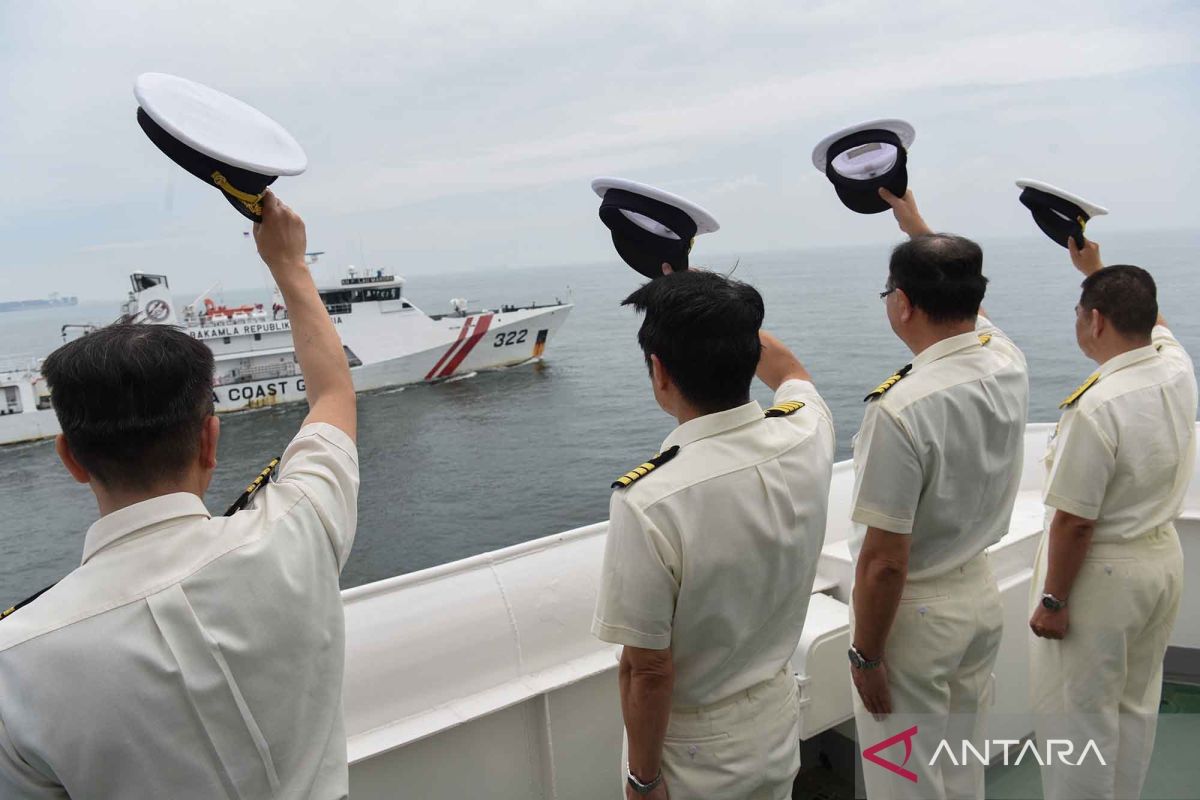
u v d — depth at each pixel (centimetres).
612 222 197
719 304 151
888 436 189
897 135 218
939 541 204
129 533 110
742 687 166
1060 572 230
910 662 206
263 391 3756
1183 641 334
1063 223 261
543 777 226
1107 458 221
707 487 152
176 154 123
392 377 4347
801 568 165
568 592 236
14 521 2683
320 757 121
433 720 207
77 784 104
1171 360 240
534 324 4609
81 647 103
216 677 108
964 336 200
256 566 113
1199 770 277
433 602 220
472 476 3028
